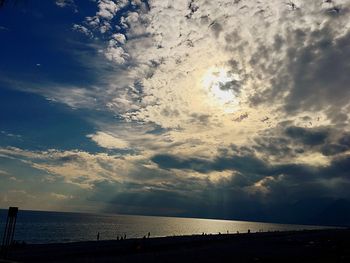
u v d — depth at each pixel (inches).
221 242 2605.8
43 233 4456.2
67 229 5561.0
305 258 1529.3
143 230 6402.6
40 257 1510.8
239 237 3297.2
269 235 3659.0
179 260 1473.9
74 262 1348.4
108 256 1605.6
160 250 1957.4
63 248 1956.2
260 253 1759.4
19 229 4980.3
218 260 1486.2
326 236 3280.0
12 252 1615.4
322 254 1684.3
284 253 1748.3
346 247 2084.2
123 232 5502.0
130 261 1422.2
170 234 5516.7
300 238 2997.0
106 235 4643.2
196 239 3011.8
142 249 1988.2
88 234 4650.6
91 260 1429.6
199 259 1515.7
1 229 4702.3
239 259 1515.7
